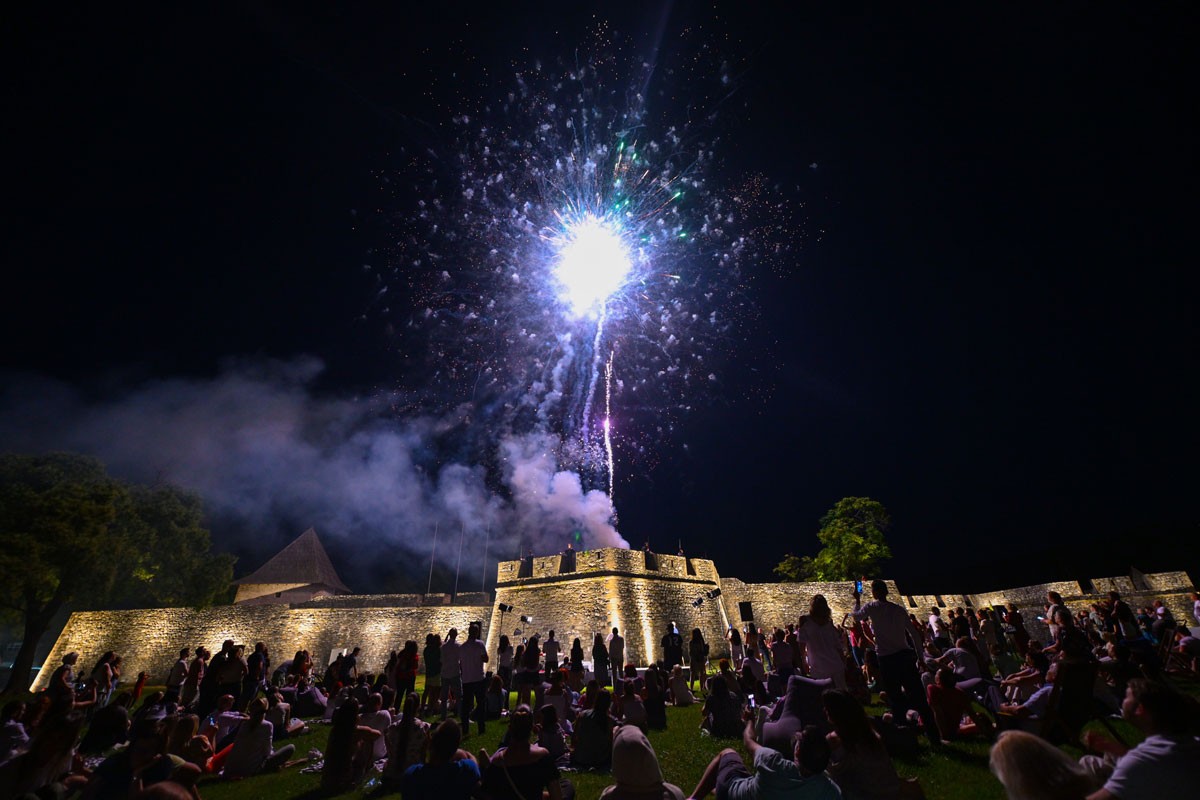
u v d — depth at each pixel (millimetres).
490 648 30141
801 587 35469
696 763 7680
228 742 9547
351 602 34844
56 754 5445
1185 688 9883
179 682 18109
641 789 4535
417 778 5055
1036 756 2959
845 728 4844
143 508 35469
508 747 5375
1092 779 2914
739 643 16047
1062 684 6281
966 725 7234
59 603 30578
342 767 7750
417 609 34094
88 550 29859
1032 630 39031
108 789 5590
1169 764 3213
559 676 10812
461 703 10398
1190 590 35844
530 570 31297
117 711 8062
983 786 5703
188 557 36375
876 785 4691
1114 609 12625
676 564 31844
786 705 6363
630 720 9367
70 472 32562
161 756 5898
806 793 4176
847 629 13781
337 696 13438
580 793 6871
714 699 9367
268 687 14594
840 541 49562
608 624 27266
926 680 9117
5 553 27312
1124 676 8141
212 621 34562
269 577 50656
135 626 34594
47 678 33875
